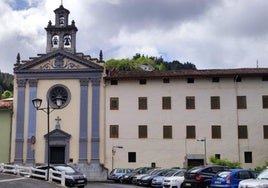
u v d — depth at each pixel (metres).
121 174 46.47
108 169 53.69
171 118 54.00
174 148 53.28
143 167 48.69
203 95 54.06
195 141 53.09
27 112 55.81
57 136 54.88
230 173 25.17
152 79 55.16
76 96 55.78
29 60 57.06
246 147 52.41
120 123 54.59
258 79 53.84
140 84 55.28
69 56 56.47
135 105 54.81
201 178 27.89
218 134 53.00
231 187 24.78
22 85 56.59
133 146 53.94
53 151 55.00
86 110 55.25
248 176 25.44
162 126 53.97
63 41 58.00
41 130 55.16
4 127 55.81
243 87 53.75
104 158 54.00
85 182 34.03
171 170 38.41
